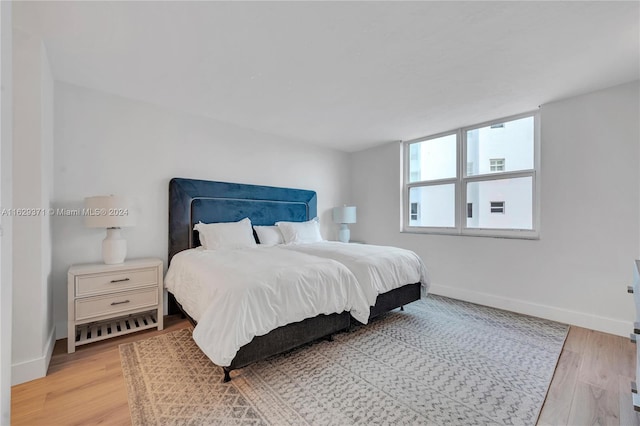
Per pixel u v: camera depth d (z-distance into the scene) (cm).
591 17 162
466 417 147
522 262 308
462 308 324
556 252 284
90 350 219
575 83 246
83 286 222
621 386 173
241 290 175
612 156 252
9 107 99
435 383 176
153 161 300
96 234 263
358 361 203
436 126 367
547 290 290
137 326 253
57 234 244
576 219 271
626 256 246
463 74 232
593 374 187
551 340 238
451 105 297
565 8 155
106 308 231
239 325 166
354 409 152
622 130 247
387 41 188
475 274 347
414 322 280
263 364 199
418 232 423
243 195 363
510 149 329
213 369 191
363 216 494
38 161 187
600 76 234
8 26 98
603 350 220
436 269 387
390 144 452
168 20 168
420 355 212
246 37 184
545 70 224
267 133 400
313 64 218
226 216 346
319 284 213
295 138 427
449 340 238
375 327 268
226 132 357
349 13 161
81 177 257
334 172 490
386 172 457
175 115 315
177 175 317
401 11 159
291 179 430
